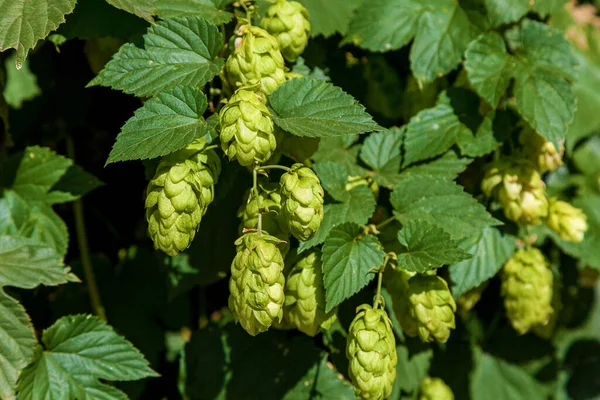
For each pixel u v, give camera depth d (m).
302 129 0.54
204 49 0.57
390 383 0.55
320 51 0.64
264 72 0.56
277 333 0.65
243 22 0.57
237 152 0.53
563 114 0.61
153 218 0.54
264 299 0.52
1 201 0.63
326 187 0.59
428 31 0.63
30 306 0.67
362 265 0.56
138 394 0.67
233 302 0.53
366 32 0.63
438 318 0.58
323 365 0.64
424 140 0.62
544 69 0.62
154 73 0.56
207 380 0.66
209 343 0.66
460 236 0.59
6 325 0.59
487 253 0.64
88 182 0.64
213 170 0.55
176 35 0.57
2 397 0.58
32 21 0.55
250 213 0.55
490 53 0.62
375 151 0.63
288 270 0.58
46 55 0.69
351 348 0.55
